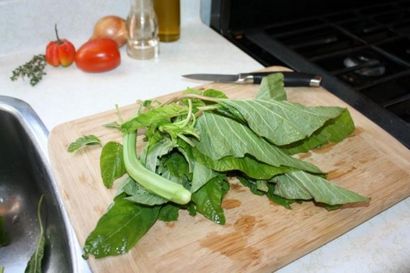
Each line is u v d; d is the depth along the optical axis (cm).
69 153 55
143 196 46
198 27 89
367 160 57
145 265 44
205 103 54
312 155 57
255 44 85
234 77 68
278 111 50
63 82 70
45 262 61
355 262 47
